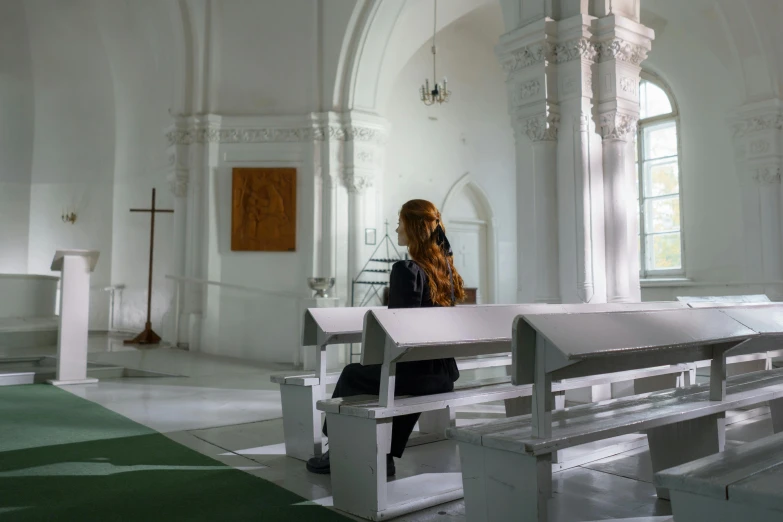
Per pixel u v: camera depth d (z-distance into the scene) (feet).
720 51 33.06
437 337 9.89
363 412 9.70
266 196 35.17
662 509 10.10
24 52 45.91
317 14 34.63
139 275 43.06
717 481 6.00
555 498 10.65
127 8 41.88
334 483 10.30
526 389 12.21
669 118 38.83
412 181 41.70
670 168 38.93
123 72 45.29
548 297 20.68
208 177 35.24
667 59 38.01
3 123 45.93
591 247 20.39
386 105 40.68
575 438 8.43
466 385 12.73
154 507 10.13
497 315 11.52
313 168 34.81
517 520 8.38
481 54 45.75
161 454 13.52
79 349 24.30
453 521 9.68
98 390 22.77
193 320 35.12
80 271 24.45
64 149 46.60
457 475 11.93
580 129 20.40
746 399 11.23
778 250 31.81
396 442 11.44
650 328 9.17
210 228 35.19
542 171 20.92
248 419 17.65
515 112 21.72
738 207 35.06
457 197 44.29
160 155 41.47
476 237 45.06
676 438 11.28
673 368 16.15
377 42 34.37
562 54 20.80
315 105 35.12
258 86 35.70
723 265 35.76
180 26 35.63
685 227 37.60
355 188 34.94
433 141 42.86
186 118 35.68
